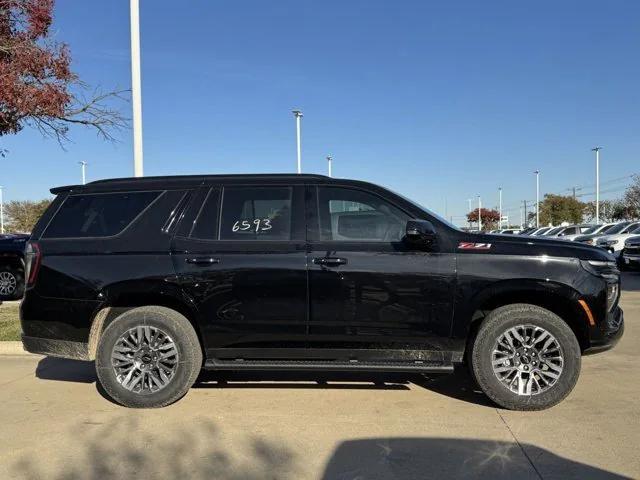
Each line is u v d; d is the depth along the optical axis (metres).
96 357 5.10
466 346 5.07
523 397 4.81
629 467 3.78
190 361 5.04
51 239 5.24
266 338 5.00
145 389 5.08
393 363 4.96
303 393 5.52
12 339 7.70
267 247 4.99
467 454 4.02
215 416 4.88
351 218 5.07
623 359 6.67
